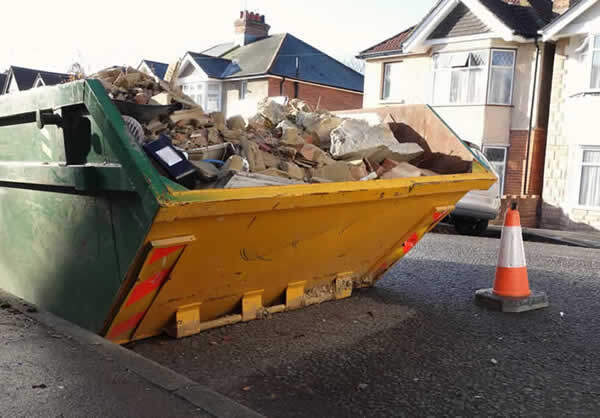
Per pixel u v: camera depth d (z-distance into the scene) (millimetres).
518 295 4746
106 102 2898
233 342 3686
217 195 2818
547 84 18047
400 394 3023
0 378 2627
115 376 2711
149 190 2633
